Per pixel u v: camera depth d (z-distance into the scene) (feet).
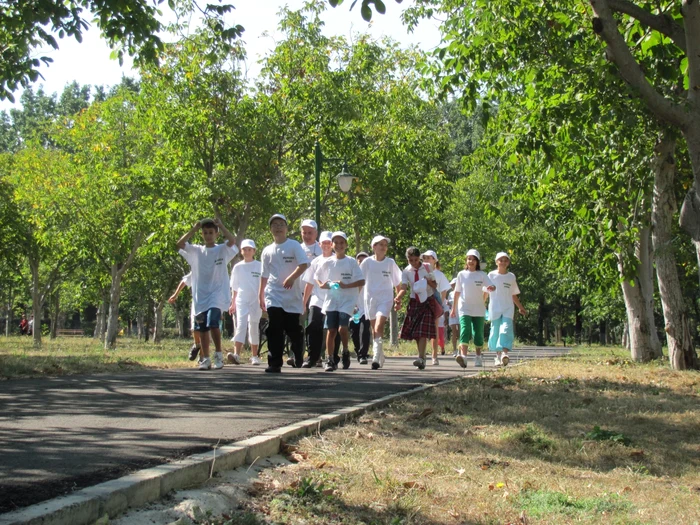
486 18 39.58
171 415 22.89
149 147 123.75
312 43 91.86
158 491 13.98
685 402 31.50
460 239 151.12
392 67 101.30
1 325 291.99
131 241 131.34
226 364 48.52
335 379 36.99
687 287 96.22
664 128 40.96
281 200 92.63
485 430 24.26
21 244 140.97
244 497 15.11
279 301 39.55
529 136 40.55
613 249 51.19
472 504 16.26
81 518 11.98
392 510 15.39
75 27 42.73
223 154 85.81
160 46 43.86
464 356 49.60
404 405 28.50
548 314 227.20
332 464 18.33
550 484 18.34
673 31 31.24
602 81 36.65
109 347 124.36
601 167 47.78
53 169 133.90
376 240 45.37
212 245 41.68
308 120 88.69
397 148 98.84
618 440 23.24
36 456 16.26
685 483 19.24
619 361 57.26
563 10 41.06
